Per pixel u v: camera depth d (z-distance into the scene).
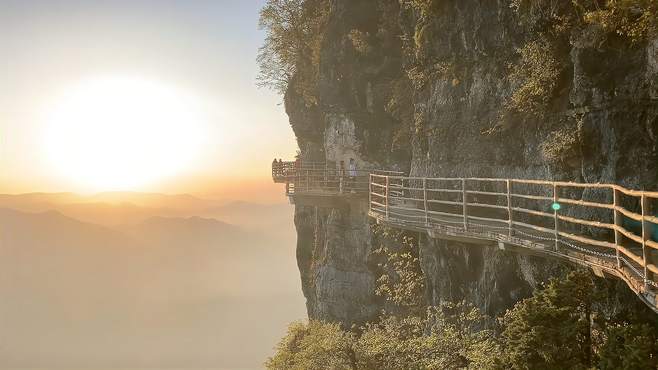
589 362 13.88
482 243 21.38
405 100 38.38
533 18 22.66
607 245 14.27
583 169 19.33
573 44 19.78
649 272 12.47
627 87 17.64
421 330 29.12
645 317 14.29
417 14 32.44
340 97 44.53
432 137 29.88
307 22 53.41
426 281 29.11
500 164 24.92
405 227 25.36
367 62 42.31
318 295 45.41
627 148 17.61
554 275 18.91
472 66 27.42
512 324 14.97
